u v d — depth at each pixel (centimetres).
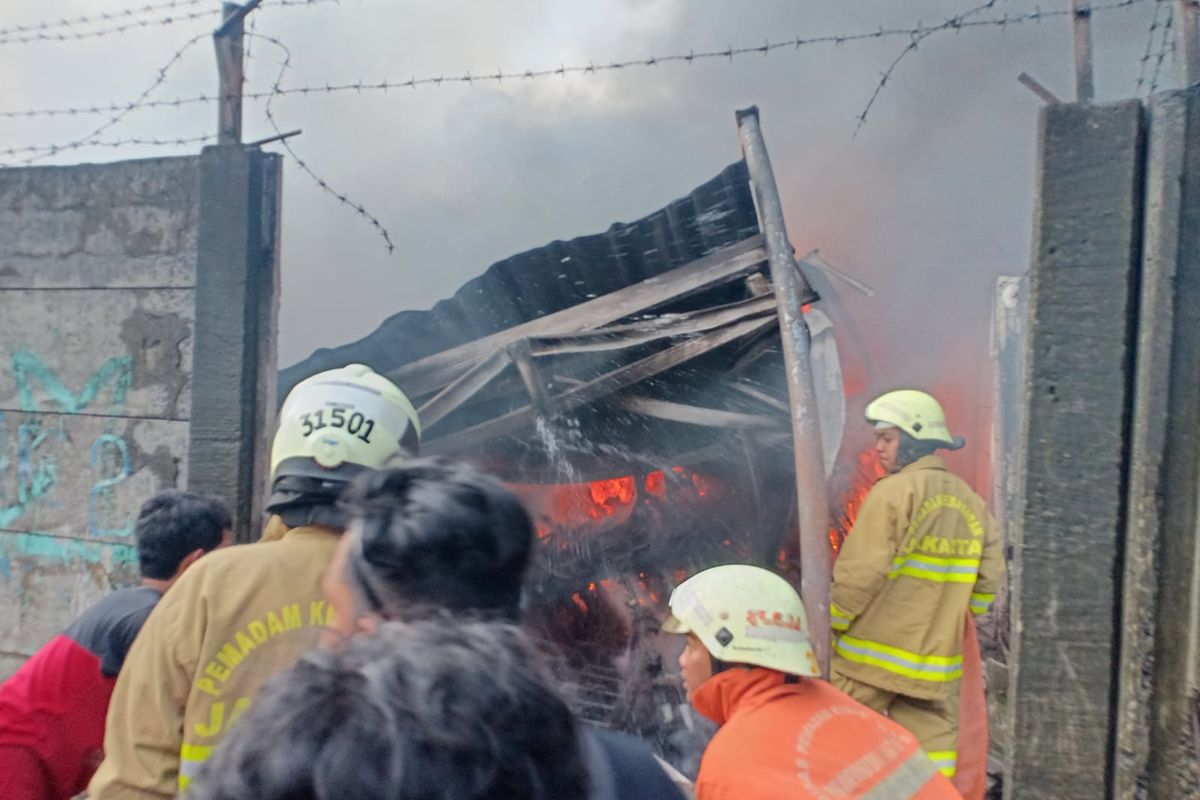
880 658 321
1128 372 275
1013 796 283
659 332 443
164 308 361
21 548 382
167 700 151
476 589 110
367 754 60
